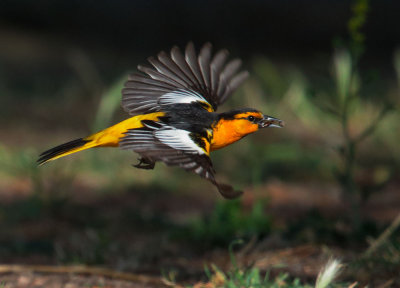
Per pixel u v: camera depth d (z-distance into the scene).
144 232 11.28
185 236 10.49
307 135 16.94
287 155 15.01
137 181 13.91
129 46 29.53
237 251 9.80
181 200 13.31
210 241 10.23
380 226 10.39
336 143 15.85
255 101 17.58
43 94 20.58
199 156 6.08
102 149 14.74
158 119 6.89
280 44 30.97
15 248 10.24
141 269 9.19
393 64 28.61
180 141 6.29
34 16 30.73
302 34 31.58
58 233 11.17
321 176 14.74
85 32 30.58
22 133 16.67
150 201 13.14
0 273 8.61
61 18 31.06
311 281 8.21
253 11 32.12
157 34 31.06
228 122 7.02
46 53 26.47
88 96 20.73
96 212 12.25
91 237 10.37
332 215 11.91
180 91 7.54
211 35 31.31
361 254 8.93
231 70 7.89
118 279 8.48
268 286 7.27
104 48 28.58
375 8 32.91
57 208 12.03
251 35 31.36
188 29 31.45
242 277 7.49
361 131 16.92
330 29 31.88
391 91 20.02
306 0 33.00
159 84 7.57
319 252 9.33
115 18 31.58
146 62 26.28
